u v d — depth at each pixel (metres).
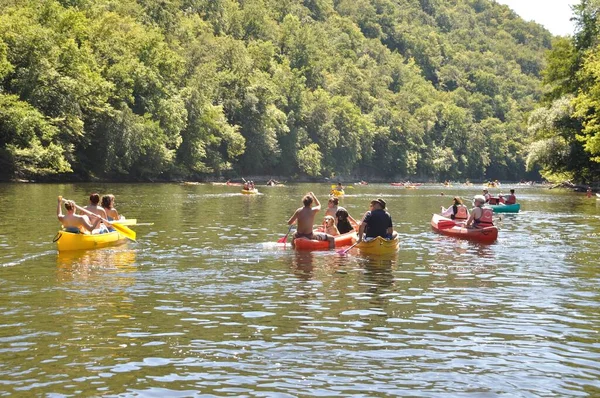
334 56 170.50
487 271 13.58
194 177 85.00
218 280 12.13
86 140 62.94
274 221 24.50
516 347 8.06
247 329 8.72
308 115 117.81
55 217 23.34
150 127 67.62
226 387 6.65
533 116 62.59
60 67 58.97
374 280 12.34
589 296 11.07
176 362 7.36
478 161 163.50
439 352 7.83
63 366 7.19
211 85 92.25
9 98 50.91
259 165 99.81
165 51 78.56
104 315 9.34
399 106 162.50
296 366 7.28
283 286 11.62
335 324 9.02
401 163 142.00
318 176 115.69
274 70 118.88
